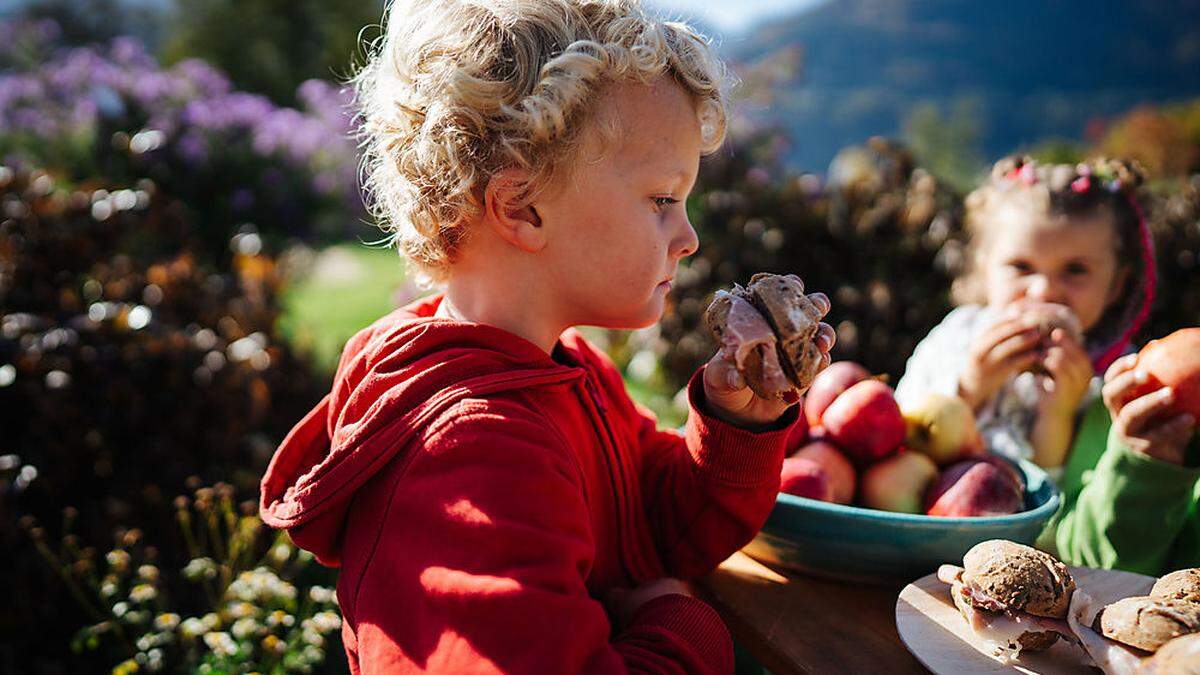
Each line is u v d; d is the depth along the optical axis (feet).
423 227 3.35
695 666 3.20
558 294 3.30
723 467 3.58
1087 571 3.68
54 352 8.13
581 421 3.49
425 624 2.80
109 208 9.89
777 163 15.34
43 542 7.47
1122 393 4.34
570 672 2.71
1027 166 6.70
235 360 9.44
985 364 5.74
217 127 21.26
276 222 21.43
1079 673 3.04
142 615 6.78
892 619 3.61
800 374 3.21
